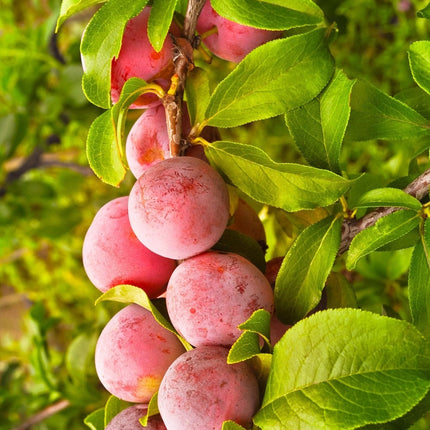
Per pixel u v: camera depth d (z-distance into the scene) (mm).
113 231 445
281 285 430
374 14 1063
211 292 406
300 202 430
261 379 406
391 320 368
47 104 937
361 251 427
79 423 923
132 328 436
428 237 424
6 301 1724
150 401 422
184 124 461
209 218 414
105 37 423
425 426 770
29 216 1235
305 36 436
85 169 1266
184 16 469
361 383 365
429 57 439
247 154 433
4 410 930
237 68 434
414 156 536
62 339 1478
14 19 1191
